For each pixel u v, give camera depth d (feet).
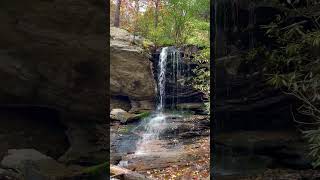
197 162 25.96
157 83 46.39
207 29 40.70
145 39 49.42
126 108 44.45
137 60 44.47
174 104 45.03
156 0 52.54
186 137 34.35
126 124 38.99
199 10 45.24
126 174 19.35
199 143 31.86
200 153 28.32
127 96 44.55
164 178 23.16
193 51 44.19
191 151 29.27
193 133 35.06
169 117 40.55
